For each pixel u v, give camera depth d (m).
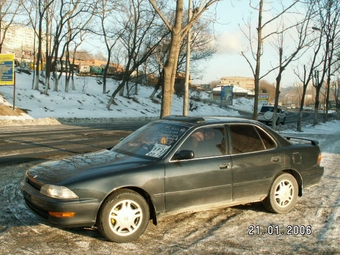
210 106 60.34
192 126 5.12
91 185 4.20
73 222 4.12
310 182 6.04
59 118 26.53
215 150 5.10
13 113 25.36
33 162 9.38
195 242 4.46
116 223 4.32
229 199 5.14
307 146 6.07
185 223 5.15
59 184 4.18
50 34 35.38
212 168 4.94
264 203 5.66
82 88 45.75
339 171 9.52
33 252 4.00
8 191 6.43
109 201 4.27
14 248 4.09
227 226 5.07
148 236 4.62
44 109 29.88
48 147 12.49
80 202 4.13
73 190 4.13
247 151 5.37
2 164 8.94
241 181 5.21
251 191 5.34
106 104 38.34
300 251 4.27
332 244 4.50
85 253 4.04
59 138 15.55
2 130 18.27
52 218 4.14
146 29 36.72
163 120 5.72
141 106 43.84
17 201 5.85
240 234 4.78
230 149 5.23
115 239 4.32
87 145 13.47
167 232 4.79
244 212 5.72
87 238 4.46
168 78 9.45
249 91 111.06
